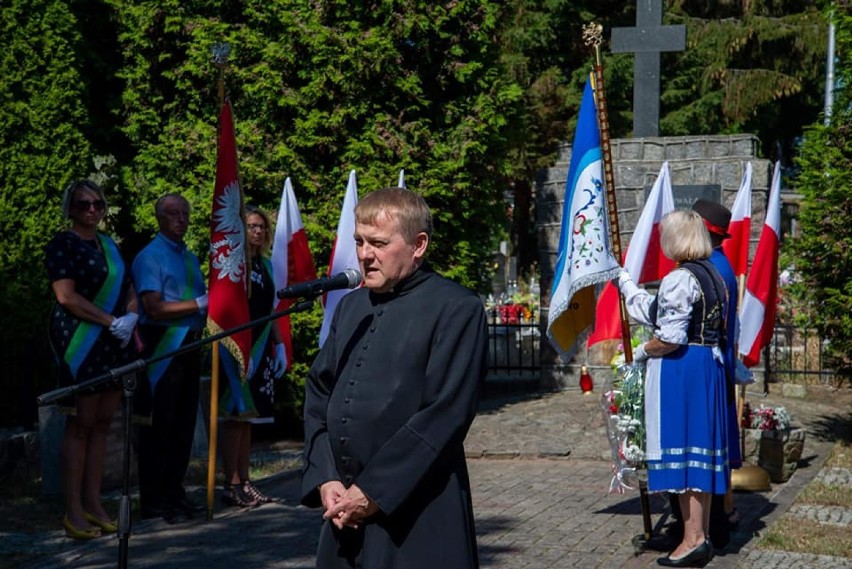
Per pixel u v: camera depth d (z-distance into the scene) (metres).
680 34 12.41
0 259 9.48
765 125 31.31
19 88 9.70
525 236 27.55
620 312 6.33
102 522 6.73
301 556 6.16
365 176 10.70
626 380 6.25
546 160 24.98
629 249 7.13
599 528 6.78
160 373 6.90
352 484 3.28
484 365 3.37
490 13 10.98
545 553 6.18
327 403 3.55
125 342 6.71
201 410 9.70
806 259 9.90
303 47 10.70
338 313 3.64
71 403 6.52
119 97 11.15
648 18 12.54
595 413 10.88
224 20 11.12
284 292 3.80
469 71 10.98
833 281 9.82
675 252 5.90
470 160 11.05
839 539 6.48
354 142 10.74
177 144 10.84
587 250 6.31
